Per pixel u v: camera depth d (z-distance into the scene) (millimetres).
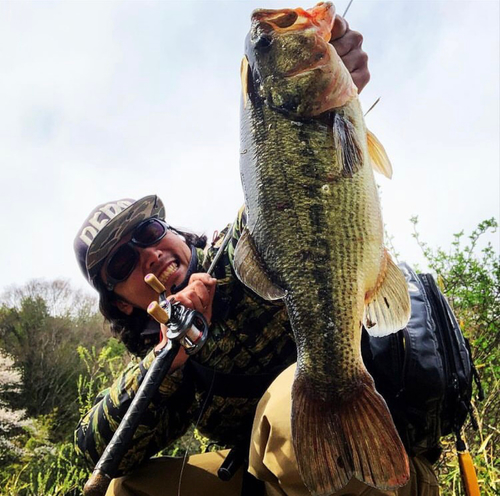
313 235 604
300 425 565
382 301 597
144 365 776
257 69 634
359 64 668
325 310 596
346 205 596
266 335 771
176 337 676
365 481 536
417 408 636
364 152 600
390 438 543
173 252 907
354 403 567
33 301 7477
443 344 655
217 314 766
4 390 5363
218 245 860
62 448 1601
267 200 622
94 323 7699
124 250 891
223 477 763
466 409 672
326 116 607
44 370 6316
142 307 924
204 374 792
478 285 1549
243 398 785
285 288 614
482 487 1027
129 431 680
